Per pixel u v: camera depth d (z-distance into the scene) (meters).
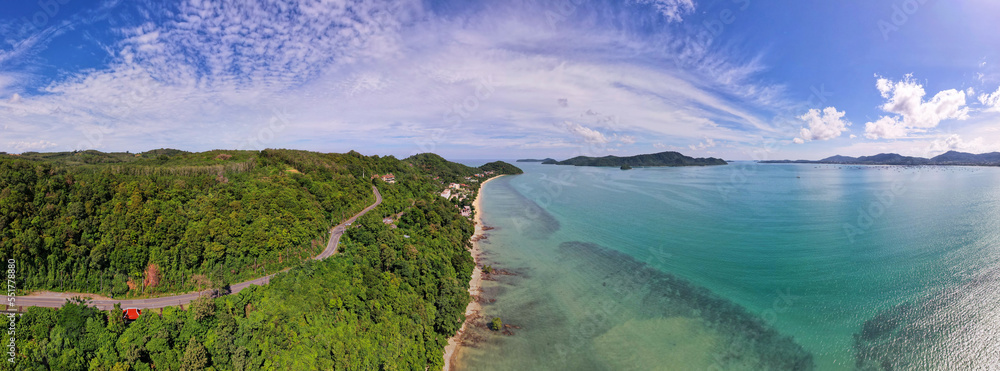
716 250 112.38
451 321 68.38
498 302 80.62
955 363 58.50
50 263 57.72
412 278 76.19
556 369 60.09
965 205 164.88
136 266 60.41
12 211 57.78
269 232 73.94
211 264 64.69
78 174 70.38
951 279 84.94
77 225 60.53
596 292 85.38
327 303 58.00
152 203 68.00
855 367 59.25
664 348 64.94
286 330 50.75
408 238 95.12
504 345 65.94
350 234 88.31
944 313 71.06
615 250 114.94
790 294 82.75
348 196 116.25
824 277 90.69
